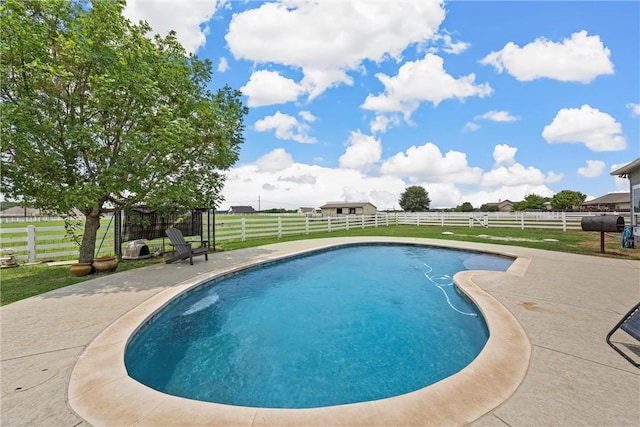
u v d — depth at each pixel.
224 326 5.11
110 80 6.10
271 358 4.00
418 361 3.88
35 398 2.38
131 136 6.80
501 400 2.32
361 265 9.77
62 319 4.09
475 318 4.92
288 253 10.11
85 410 2.24
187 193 8.02
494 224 21.05
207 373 3.64
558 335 3.48
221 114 9.55
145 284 6.03
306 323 5.22
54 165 6.39
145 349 4.14
